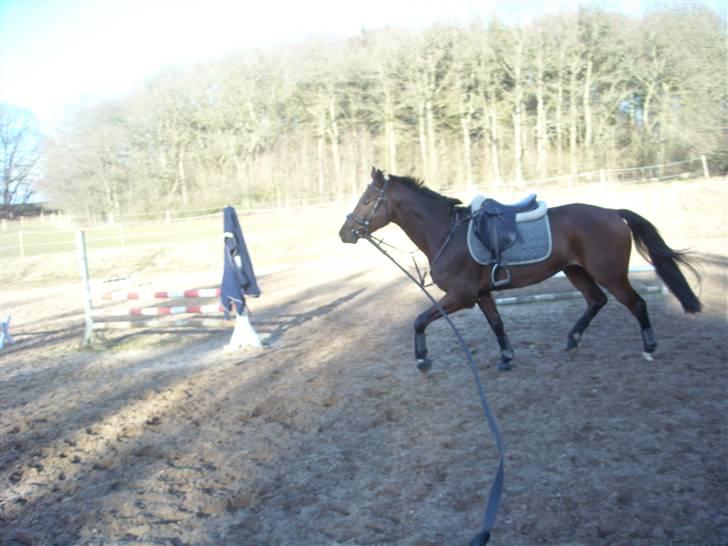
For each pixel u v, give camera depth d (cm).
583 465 379
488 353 653
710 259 1177
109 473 449
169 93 4203
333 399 559
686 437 403
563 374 555
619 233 541
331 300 1154
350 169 3850
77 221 4041
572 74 3284
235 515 371
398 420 493
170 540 349
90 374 752
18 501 416
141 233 2817
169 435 513
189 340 910
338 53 4062
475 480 376
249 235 2405
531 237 540
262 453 457
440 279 570
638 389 496
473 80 3634
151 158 4238
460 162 3712
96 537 360
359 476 401
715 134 2655
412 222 590
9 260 2239
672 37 2938
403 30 3762
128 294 895
